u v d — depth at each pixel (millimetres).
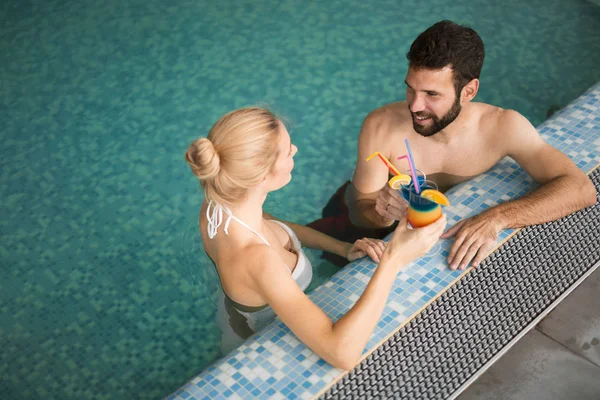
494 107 2406
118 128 3592
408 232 1764
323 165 3201
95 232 3053
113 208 3162
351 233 2594
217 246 1900
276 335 1885
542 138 2430
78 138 3551
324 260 2438
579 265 2186
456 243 2096
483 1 4363
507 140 2342
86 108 3736
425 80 2104
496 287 2049
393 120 2516
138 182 3285
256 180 1685
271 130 1671
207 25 4320
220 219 1816
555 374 1982
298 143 3352
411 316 1934
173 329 2572
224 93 3752
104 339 2590
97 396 2395
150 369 2461
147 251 2936
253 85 3789
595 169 2357
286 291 1729
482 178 2371
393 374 1808
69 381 2457
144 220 3088
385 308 1953
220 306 2332
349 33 4152
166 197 3197
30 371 2512
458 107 2227
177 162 3377
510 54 3834
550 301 2092
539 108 3418
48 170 3387
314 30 4203
